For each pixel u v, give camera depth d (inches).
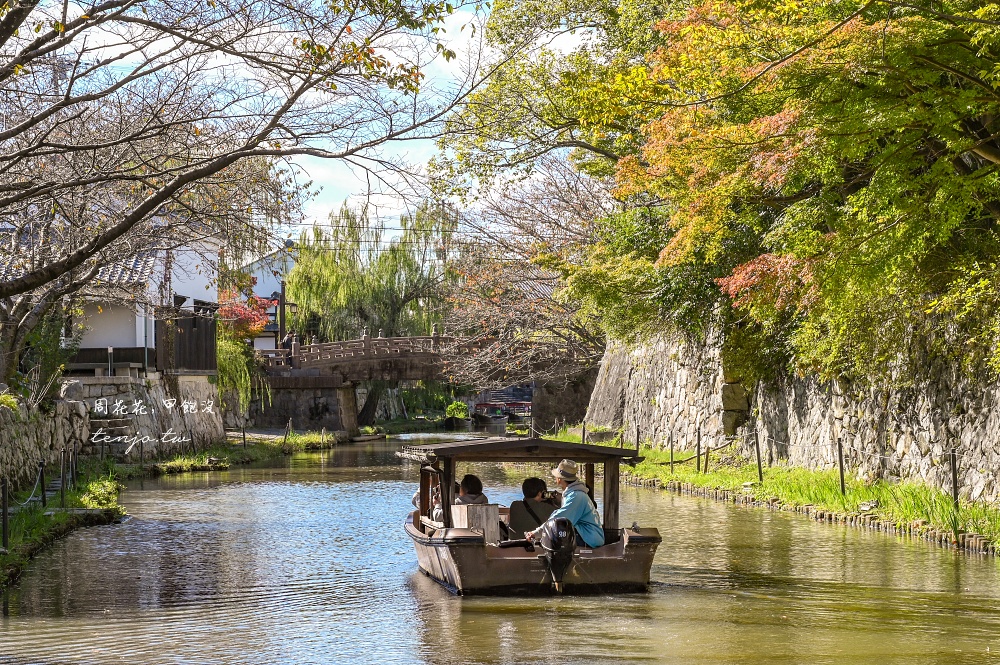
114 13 388.8
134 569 556.4
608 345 1644.9
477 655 346.9
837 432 869.2
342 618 417.4
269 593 482.3
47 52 391.9
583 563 464.4
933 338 713.6
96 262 540.1
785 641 360.5
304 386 2139.5
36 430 992.9
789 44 486.6
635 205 1148.5
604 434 1523.1
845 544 612.7
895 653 338.3
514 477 1156.5
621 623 396.8
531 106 951.0
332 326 2369.6
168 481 1147.3
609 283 1060.5
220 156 412.8
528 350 1754.4
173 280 1421.0
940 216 494.9
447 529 492.1
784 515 773.9
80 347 1358.3
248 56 408.5
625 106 549.6
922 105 459.2
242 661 345.7
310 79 410.9
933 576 496.4
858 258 516.7
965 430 667.4
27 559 569.9
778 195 636.7
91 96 403.2
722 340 1082.1
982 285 573.3
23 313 816.3
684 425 1224.2
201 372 1578.5
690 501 885.8
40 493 855.1
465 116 623.2
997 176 487.2
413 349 2112.5
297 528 735.1
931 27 435.8
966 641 358.3
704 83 534.0
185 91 451.2
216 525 752.3
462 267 1722.4
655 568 534.3
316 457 1605.6
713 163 546.9
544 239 1542.8
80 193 478.6
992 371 631.2
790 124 487.2
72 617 428.1
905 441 755.4
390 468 1354.6
